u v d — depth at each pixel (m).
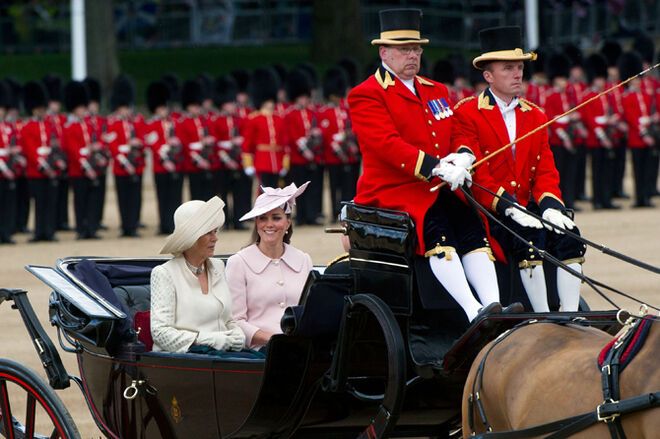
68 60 122.25
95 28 101.50
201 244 22.05
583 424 15.78
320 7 110.50
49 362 22.05
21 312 22.69
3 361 22.47
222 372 19.97
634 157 65.06
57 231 62.22
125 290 23.62
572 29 115.69
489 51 21.53
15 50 129.25
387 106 20.78
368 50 116.19
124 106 61.03
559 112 64.31
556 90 64.56
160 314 21.78
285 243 23.52
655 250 48.12
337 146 62.34
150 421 21.02
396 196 20.66
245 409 19.95
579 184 67.12
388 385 18.25
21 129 57.84
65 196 62.25
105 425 21.92
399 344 18.19
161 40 132.12
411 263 19.72
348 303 18.94
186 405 20.48
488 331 18.28
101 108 91.62
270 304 22.69
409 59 20.92
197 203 22.09
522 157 21.66
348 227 19.88
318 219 62.12
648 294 38.53
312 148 61.66
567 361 16.61
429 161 20.06
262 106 61.44
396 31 20.83
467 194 19.88
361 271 19.50
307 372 19.64
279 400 19.59
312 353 19.64
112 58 102.50
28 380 21.92
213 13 132.62
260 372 19.67
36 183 57.25
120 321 20.78
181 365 20.31
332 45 110.69
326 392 19.84
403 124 20.83
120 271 23.84
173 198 59.91
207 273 22.42
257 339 22.20
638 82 65.56
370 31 127.62
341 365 19.11
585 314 18.48
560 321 18.09
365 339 19.30
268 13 132.88
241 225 61.38
